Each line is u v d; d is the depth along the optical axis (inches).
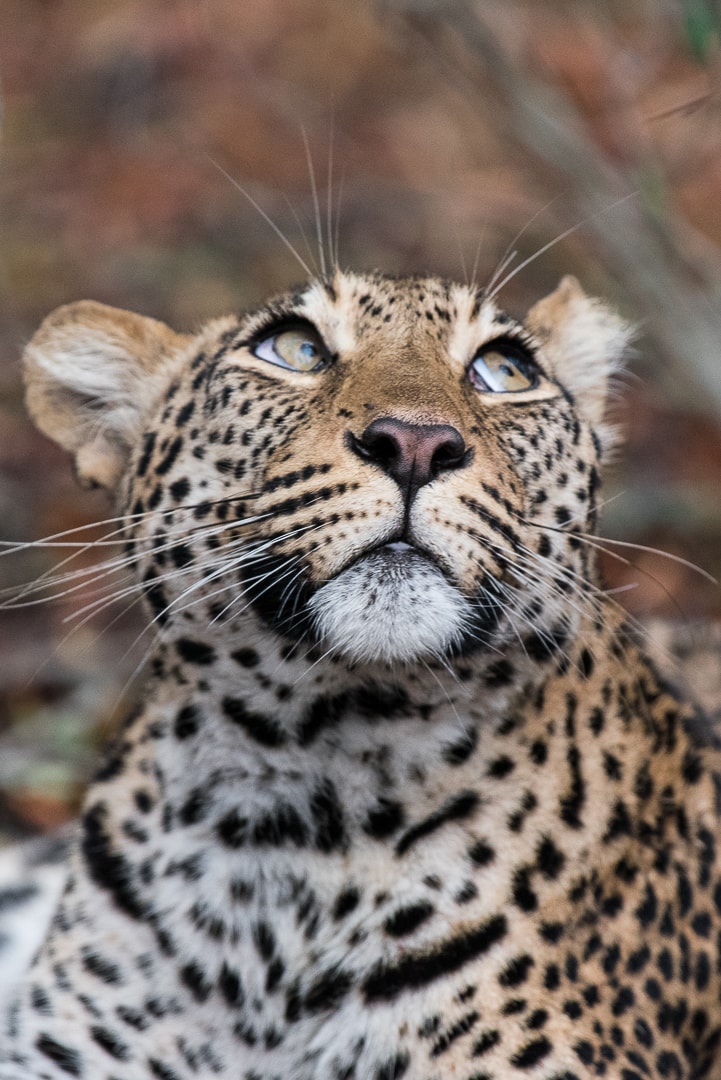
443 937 301.6
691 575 528.1
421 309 316.8
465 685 301.0
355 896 304.7
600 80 458.3
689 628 396.8
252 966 308.3
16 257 738.8
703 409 510.0
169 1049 313.6
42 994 323.6
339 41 837.8
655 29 536.4
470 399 308.2
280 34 847.1
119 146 803.4
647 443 600.7
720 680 375.2
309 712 302.0
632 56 471.5
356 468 284.7
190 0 845.2
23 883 415.2
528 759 309.6
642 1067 302.4
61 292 718.5
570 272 623.2
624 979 308.5
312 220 725.3
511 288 638.5
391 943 302.4
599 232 459.5
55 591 532.4
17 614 524.1
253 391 308.5
